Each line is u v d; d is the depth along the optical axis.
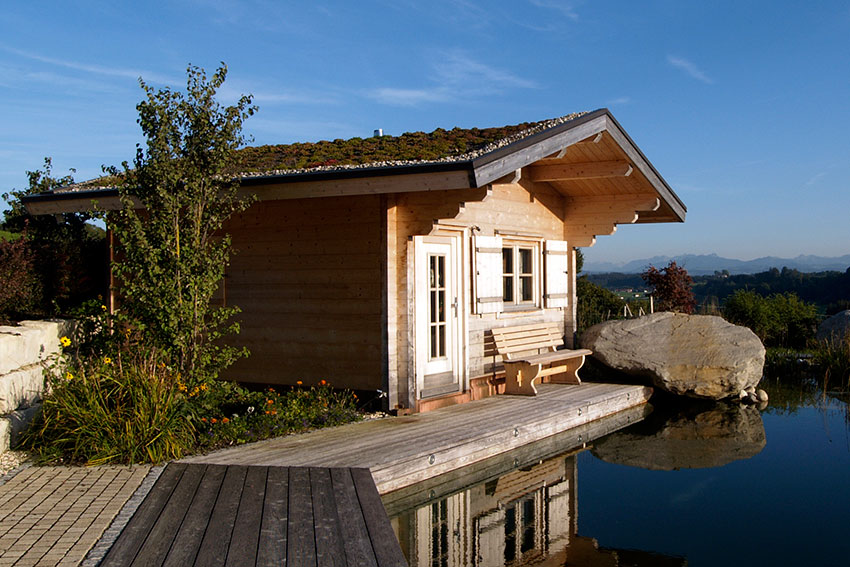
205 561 4.38
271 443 7.49
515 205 11.51
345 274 9.43
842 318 17.33
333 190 8.73
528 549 5.93
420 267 9.51
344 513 5.31
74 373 7.39
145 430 6.65
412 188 8.20
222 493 5.71
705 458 8.97
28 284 10.45
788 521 6.70
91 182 12.33
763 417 11.38
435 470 7.32
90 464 6.42
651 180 11.81
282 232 9.95
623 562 5.68
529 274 12.27
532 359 10.96
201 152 8.22
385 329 9.03
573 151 10.85
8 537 4.70
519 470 8.41
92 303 9.24
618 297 22.70
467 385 10.31
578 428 9.84
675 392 11.98
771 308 18.84
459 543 6.03
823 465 8.66
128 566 4.27
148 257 7.64
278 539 4.77
